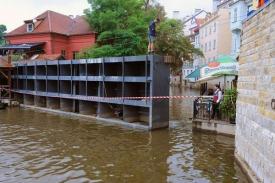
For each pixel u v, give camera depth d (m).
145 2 32.78
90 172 7.90
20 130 13.25
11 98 23.45
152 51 13.59
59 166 8.36
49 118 16.72
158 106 13.65
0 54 31.70
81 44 29.48
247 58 8.03
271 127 5.98
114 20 23.55
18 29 32.66
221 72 13.67
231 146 10.48
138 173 7.84
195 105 13.18
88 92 18.14
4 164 8.49
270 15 6.28
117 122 14.95
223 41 38.81
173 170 8.08
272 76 6.06
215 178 7.46
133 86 15.61
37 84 21.58
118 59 14.95
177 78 63.03
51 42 29.30
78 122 15.45
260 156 6.65
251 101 7.49
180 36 31.88
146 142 11.14
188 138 11.74
